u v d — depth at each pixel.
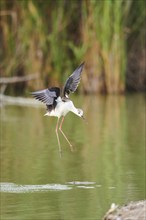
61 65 26.67
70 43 26.33
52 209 11.60
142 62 27.69
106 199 12.12
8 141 17.69
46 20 26.70
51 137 18.25
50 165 14.92
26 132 19.03
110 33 26.41
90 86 26.84
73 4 26.59
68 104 10.11
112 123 20.30
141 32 27.38
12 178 13.73
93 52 26.55
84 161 15.29
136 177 13.69
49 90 10.00
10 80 26.12
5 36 26.95
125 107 23.45
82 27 26.67
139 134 18.39
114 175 13.90
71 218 11.04
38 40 26.61
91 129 19.41
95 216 11.15
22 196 12.48
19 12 26.70
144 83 28.00
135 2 26.91
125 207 9.56
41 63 26.69
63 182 13.39
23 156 15.84
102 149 16.53
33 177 13.83
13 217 11.19
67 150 16.52
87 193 12.59
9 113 22.84
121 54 26.55
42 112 22.95
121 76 26.73
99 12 26.30
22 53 26.86
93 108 23.42
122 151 16.23
